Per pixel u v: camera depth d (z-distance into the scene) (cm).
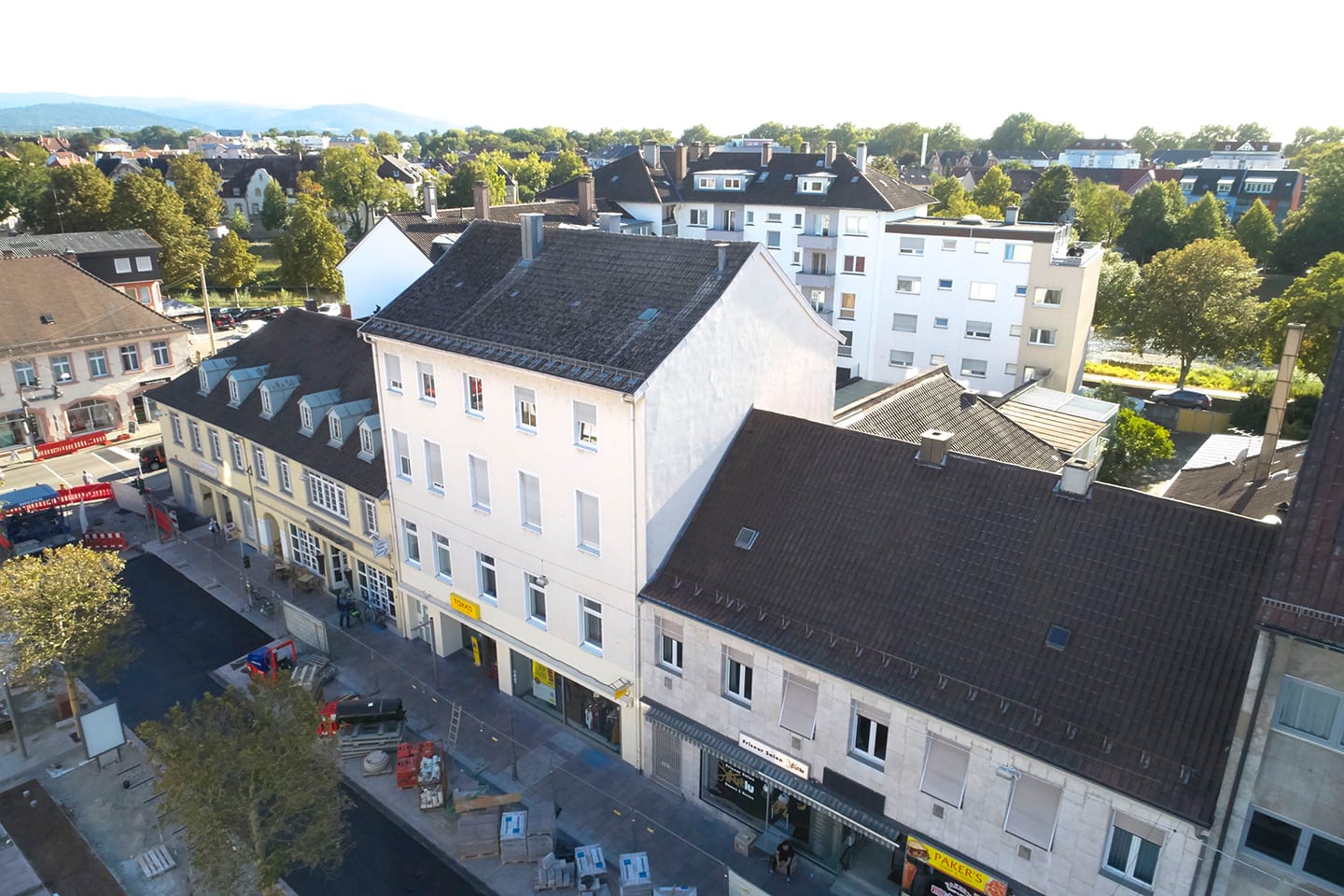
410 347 2742
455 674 3078
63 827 2402
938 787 1884
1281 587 1391
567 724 2808
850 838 2202
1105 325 7206
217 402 3981
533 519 2619
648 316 2391
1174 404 5769
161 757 1823
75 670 2591
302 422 3550
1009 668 1838
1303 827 1451
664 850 2305
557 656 2681
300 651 3198
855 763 2014
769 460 2448
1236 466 3114
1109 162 19562
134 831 2392
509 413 2541
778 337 2623
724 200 7269
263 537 3919
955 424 3359
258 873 1933
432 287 2925
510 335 2538
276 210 12038
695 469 2431
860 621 2047
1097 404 4650
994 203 12019
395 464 3022
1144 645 1755
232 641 3306
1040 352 5825
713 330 2356
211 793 1784
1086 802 1664
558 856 2292
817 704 2050
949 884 1920
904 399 3378
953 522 2097
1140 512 1912
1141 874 1662
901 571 2081
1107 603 1834
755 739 2192
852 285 6519
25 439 5144
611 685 2533
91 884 2214
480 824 2292
